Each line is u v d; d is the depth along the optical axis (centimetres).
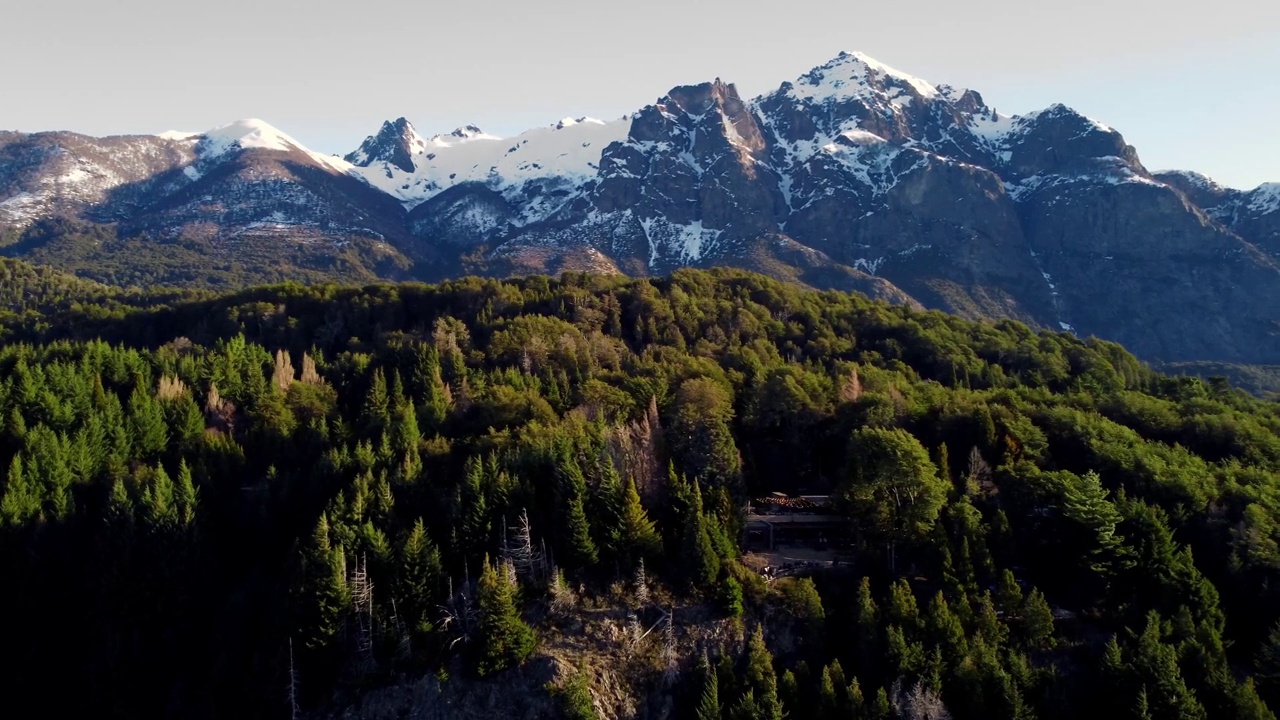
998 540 8412
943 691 7031
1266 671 7131
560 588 7612
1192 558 8131
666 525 8362
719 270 19700
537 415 10569
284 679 7275
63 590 8512
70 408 10306
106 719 7838
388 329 15625
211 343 15050
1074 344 16400
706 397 10300
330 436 10731
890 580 8175
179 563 8425
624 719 7081
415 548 7675
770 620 7725
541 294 16875
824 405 11069
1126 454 9581
